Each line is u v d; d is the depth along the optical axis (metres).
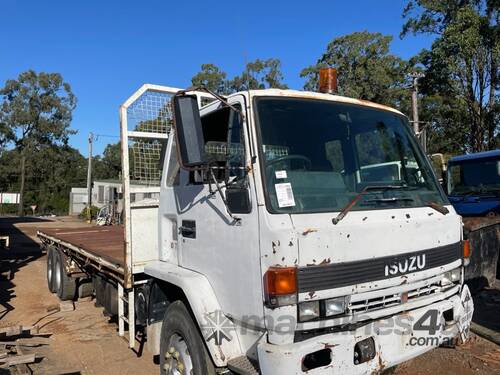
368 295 3.02
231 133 3.36
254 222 2.97
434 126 24.12
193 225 3.71
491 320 6.05
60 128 56.56
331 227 2.91
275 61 11.72
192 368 3.55
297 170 3.20
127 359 5.37
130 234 4.61
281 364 2.69
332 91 4.08
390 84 28.66
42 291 9.13
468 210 9.33
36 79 55.94
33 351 5.46
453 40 19.31
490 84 20.70
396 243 3.17
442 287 3.59
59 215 48.53
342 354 2.86
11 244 18.36
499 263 7.89
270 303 2.77
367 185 3.49
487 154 9.66
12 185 54.84
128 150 4.66
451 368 4.71
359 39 28.78
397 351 3.11
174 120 3.14
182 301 3.74
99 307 7.01
